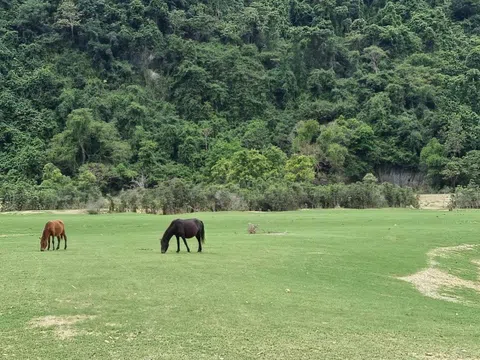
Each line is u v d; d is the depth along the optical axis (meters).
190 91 131.38
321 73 137.38
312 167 100.56
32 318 14.14
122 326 13.70
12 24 133.00
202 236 26.02
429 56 141.88
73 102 119.12
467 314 18.00
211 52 138.62
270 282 19.72
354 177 116.06
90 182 86.12
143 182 104.19
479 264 29.75
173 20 142.00
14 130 111.69
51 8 135.00
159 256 24.14
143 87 133.25
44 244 26.31
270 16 149.50
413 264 26.86
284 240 32.31
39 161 102.94
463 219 49.72
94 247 28.17
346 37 148.75
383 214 57.25
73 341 12.58
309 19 158.75
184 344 12.55
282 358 11.90
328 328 14.29
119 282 18.23
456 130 113.69
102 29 134.25
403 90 128.12
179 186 67.75
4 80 121.50
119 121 119.88
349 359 12.04
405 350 12.88
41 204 71.25
